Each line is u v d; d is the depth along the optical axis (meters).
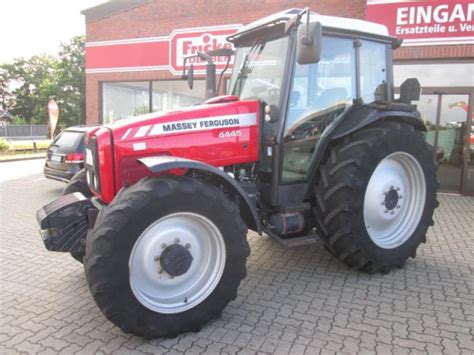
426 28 8.36
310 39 3.12
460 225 6.21
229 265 3.15
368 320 3.27
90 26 12.42
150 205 2.84
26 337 3.05
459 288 3.87
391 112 4.19
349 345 2.92
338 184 3.85
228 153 3.71
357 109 4.18
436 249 5.04
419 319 3.28
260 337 3.03
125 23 12.00
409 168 4.39
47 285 4.00
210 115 3.62
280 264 4.48
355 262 4.05
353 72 4.20
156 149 3.40
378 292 3.78
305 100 3.93
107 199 3.33
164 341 2.99
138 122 3.38
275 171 3.85
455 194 8.97
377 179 4.16
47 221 3.39
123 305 2.81
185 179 3.05
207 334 3.08
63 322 3.28
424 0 8.29
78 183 4.10
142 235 2.94
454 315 3.34
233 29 10.69
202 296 3.12
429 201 4.46
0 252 5.00
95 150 3.40
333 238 3.94
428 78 8.82
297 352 2.84
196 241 3.16
